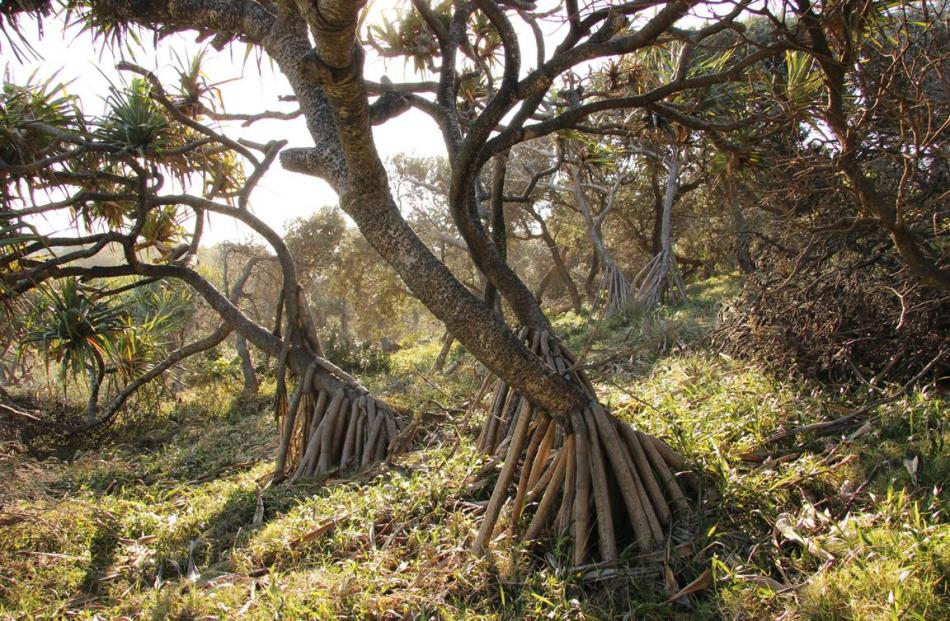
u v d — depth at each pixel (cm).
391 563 413
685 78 470
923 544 309
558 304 2803
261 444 906
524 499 416
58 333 789
